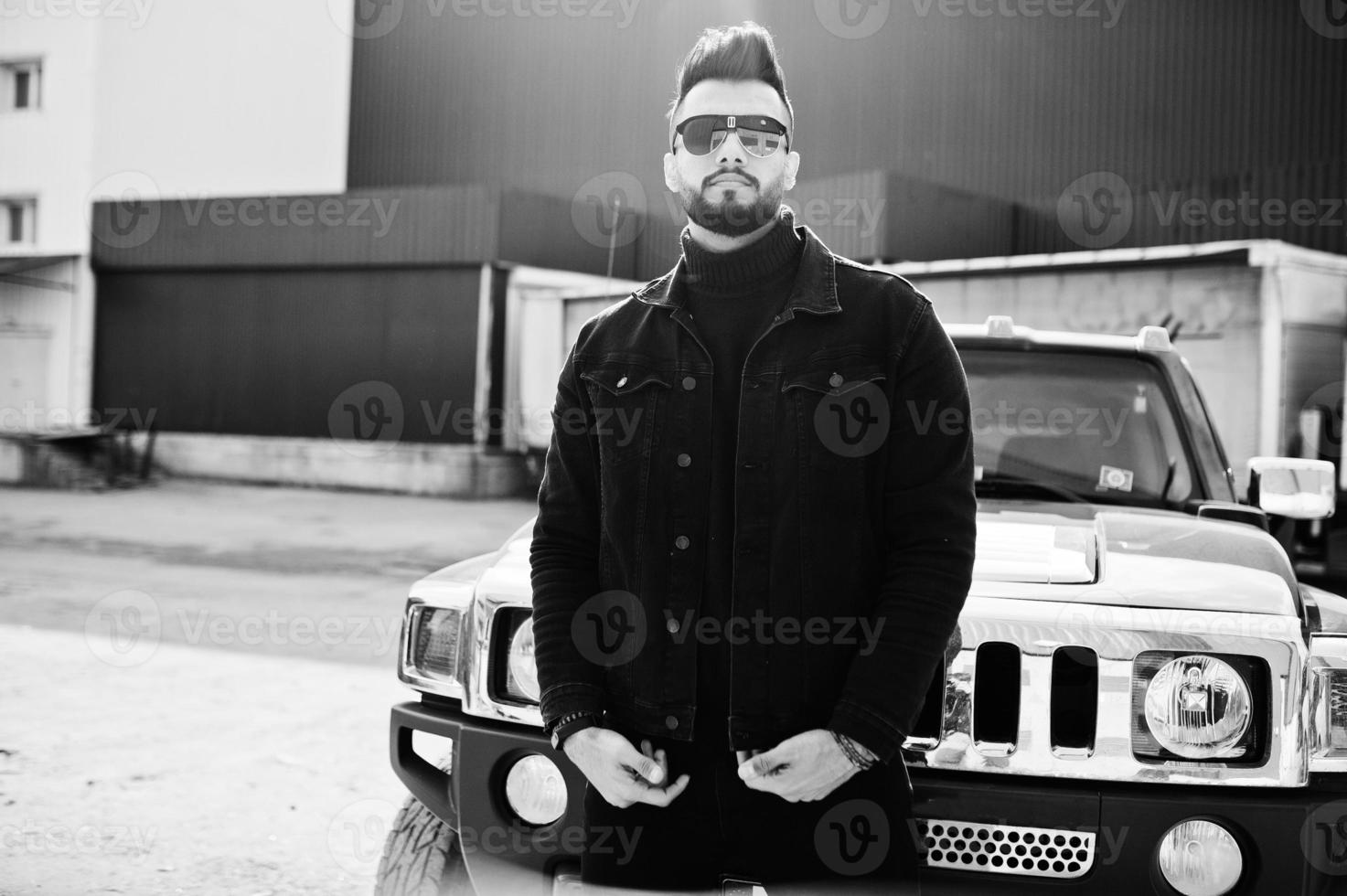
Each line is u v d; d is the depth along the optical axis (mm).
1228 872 1941
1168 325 11648
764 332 1674
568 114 24328
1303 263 11211
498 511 18031
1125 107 18719
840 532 1634
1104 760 1959
